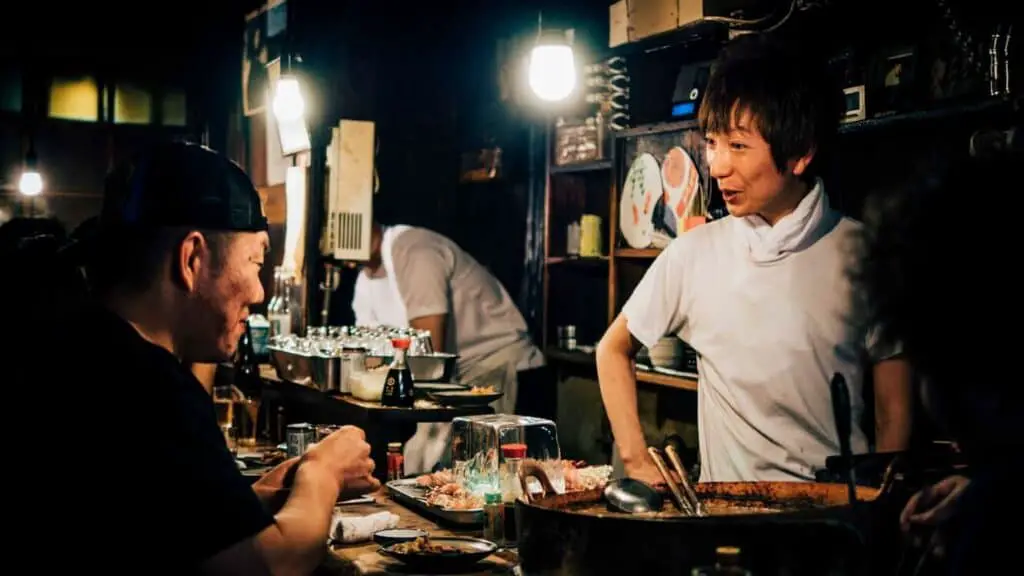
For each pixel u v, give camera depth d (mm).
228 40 6660
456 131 5730
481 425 2852
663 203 4270
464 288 4949
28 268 1592
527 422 2855
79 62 7371
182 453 1515
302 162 4996
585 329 5262
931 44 3260
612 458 4715
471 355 4969
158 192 1684
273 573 1747
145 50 7477
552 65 4082
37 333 1542
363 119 5406
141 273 1690
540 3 5168
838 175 3441
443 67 5672
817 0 3402
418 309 4707
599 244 4906
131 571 1489
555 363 5180
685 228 4109
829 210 2564
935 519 1500
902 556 1553
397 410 3340
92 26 7344
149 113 7559
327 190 4848
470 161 5637
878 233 1214
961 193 1124
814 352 2502
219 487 1525
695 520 1492
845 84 3441
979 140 2830
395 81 5535
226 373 4883
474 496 2748
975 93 3082
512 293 5594
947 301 1106
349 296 5203
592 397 4898
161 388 1539
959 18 3092
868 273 1241
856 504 1554
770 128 2439
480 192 5758
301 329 4895
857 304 2332
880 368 2414
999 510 1123
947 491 1521
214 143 6941
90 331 1549
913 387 2402
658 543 1499
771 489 1940
